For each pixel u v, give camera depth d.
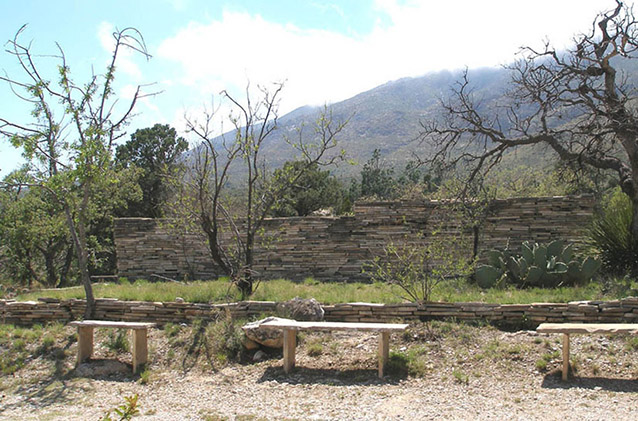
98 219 24.94
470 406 6.24
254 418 6.24
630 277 11.60
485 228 13.68
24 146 9.23
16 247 23.19
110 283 14.55
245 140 10.80
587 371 7.01
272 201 11.35
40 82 9.37
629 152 11.55
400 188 24.23
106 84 9.76
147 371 8.15
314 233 14.49
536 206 13.56
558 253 11.64
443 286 11.23
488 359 7.58
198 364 8.38
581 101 11.81
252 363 8.26
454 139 13.40
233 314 9.56
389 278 10.50
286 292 10.98
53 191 9.88
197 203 11.25
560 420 5.61
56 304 10.43
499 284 11.02
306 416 6.20
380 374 7.38
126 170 20.02
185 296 10.58
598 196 15.47
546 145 13.60
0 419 6.77
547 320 8.59
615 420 5.49
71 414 6.82
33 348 9.30
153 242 15.29
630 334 7.52
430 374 7.35
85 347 8.80
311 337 8.83
